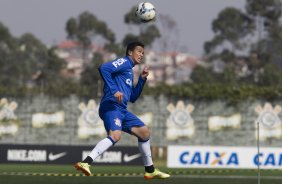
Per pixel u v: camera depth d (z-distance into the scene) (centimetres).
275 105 10812
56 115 10906
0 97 10862
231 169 7344
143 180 6450
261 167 6988
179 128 10894
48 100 10894
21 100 10881
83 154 7794
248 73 19688
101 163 7812
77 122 10906
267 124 10812
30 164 7812
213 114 10881
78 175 6888
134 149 7844
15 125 10881
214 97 10862
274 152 6981
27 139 10894
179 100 10894
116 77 3725
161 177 3903
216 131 10881
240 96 10806
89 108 10894
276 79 17800
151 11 3928
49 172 7344
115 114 3694
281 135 10794
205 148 6975
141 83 3856
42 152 7794
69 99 10894
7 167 7988
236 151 7000
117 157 7831
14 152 7794
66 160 7788
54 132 10906
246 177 6869
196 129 10912
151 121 10925
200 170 7719
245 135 10862
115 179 6556
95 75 19450
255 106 10831
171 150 6950
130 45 3762
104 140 3653
